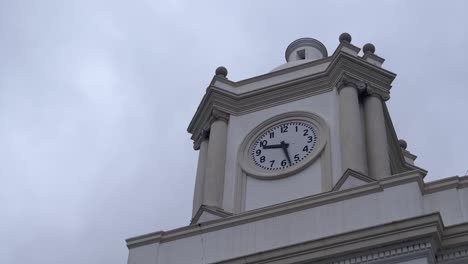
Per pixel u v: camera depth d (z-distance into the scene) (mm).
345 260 25656
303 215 27578
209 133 34562
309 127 33000
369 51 35156
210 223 28609
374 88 33688
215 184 32094
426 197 27203
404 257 25109
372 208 26828
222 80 35344
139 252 28766
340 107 32688
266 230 27750
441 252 25500
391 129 35000
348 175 29594
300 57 38688
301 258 25969
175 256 28344
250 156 33031
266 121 33812
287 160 32312
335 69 33781
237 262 26641
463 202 26828
